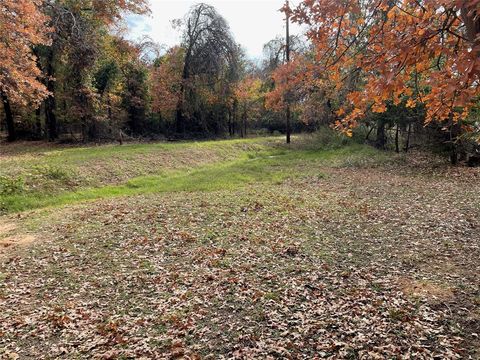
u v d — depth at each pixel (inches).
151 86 1371.8
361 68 166.9
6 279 279.0
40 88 573.6
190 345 192.2
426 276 255.4
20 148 1015.6
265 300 234.1
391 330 194.4
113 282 270.1
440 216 396.5
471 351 175.3
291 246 321.7
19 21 526.0
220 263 293.3
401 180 637.3
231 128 1649.9
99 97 1201.4
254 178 693.9
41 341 201.0
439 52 136.7
